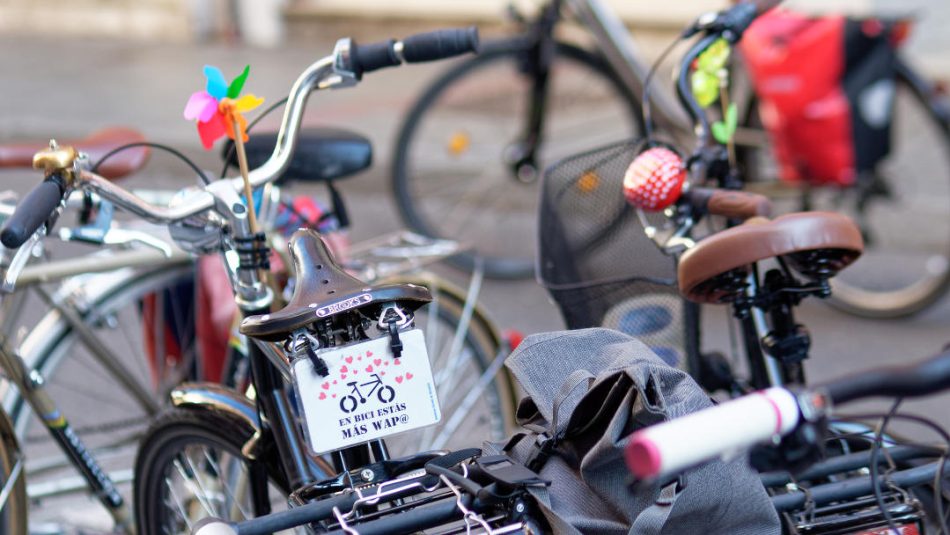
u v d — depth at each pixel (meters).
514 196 5.87
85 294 3.35
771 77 4.60
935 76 7.45
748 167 4.89
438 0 9.18
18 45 9.42
